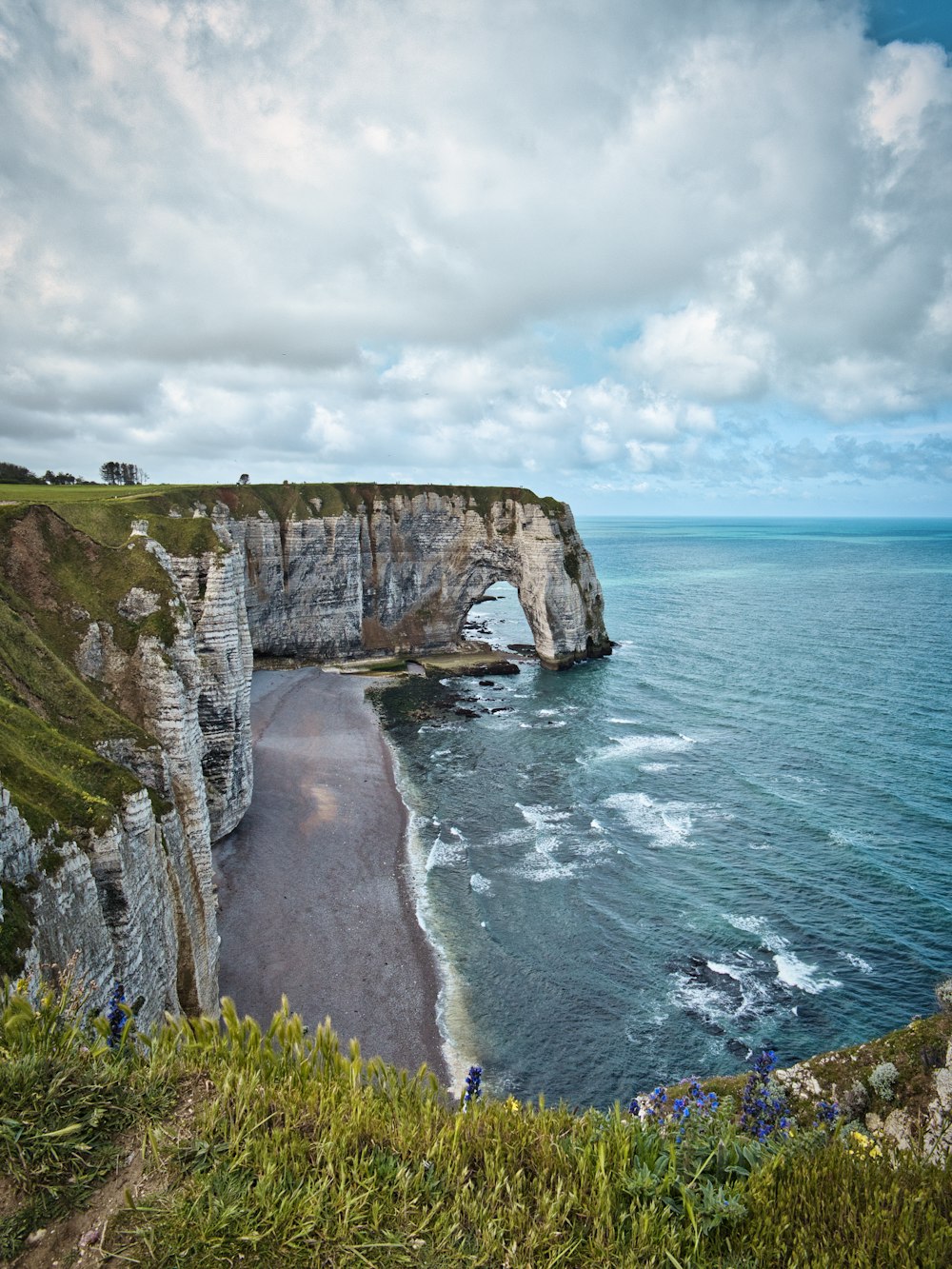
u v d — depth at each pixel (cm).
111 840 2111
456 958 3556
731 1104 983
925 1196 698
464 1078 2844
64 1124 727
